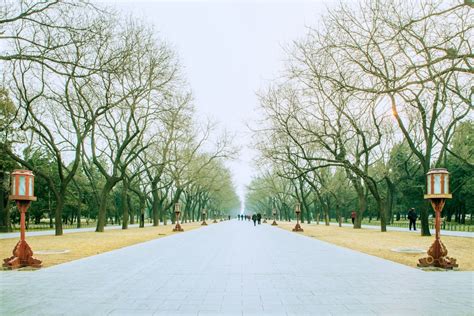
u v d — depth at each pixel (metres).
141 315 7.19
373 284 10.03
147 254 17.09
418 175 55.88
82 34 16.66
